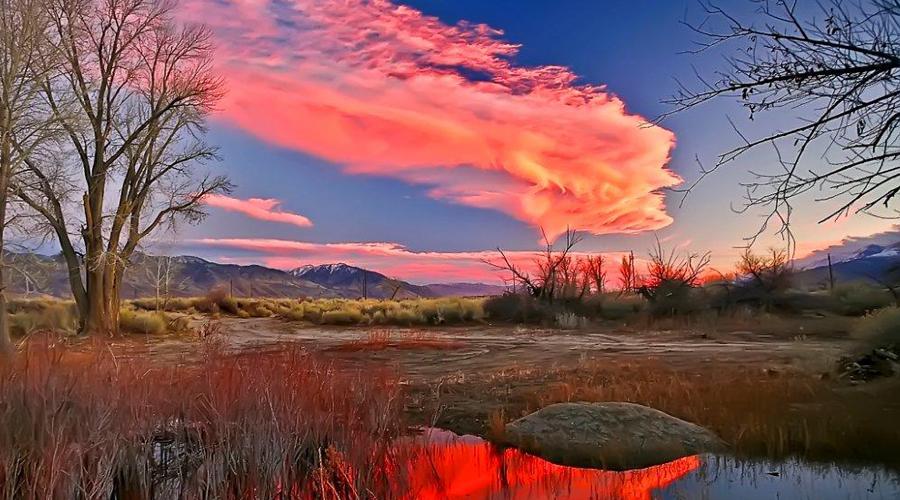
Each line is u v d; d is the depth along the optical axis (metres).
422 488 6.86
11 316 28.02
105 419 6.79
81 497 6.27
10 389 6.76
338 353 18.09
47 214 24.97
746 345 17.86
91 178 27.61
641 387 10.90
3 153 21.86
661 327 24.84
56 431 6.37
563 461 7.71
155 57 30.00
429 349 18.91
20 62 22.08
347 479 6.64
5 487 5.95
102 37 28.67
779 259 28.97
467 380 12.83
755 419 8.58
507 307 32.28
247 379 7.92
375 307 37.84
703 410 9.17
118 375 7.60
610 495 6.48
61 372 7.33
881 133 5.61
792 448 7.62
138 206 28.81
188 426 7.34
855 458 7.20
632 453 7.65
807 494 6.27
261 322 33.66
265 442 6.97
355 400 8.45
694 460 7.50
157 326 27.47
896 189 5.59
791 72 5.69
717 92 5.97
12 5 22.00
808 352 14.52
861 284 25.95
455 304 33.06
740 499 6.20
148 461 6.97
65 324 27.12
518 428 8.66
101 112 28.30
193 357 12.56
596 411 8.77
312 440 7.56
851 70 5.53
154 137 29.30
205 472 6.69
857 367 10.57
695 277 31.03
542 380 12.60
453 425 9.45
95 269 26.09
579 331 25.31
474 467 7.47
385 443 7.64
